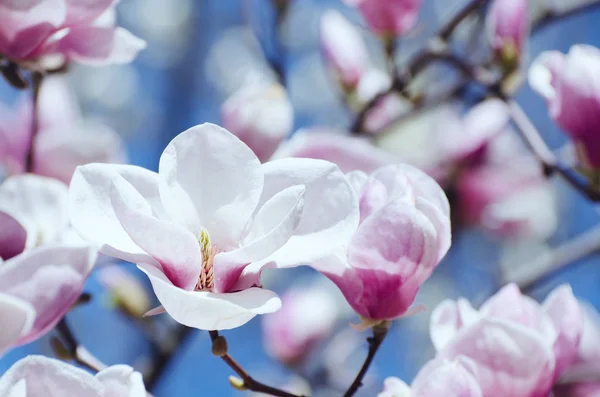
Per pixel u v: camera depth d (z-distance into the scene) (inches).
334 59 69.8
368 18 63.9
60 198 44.9
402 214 41.6
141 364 58.7
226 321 39.0
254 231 40.4
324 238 40.3
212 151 40.7
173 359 58.5
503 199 81.0
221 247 40.8
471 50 68.0
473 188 80.2
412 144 80.7
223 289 39.7
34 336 40.2
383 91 64.7
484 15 66.9
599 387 51.9
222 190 40.7
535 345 42.7
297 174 40.7
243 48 111.0
